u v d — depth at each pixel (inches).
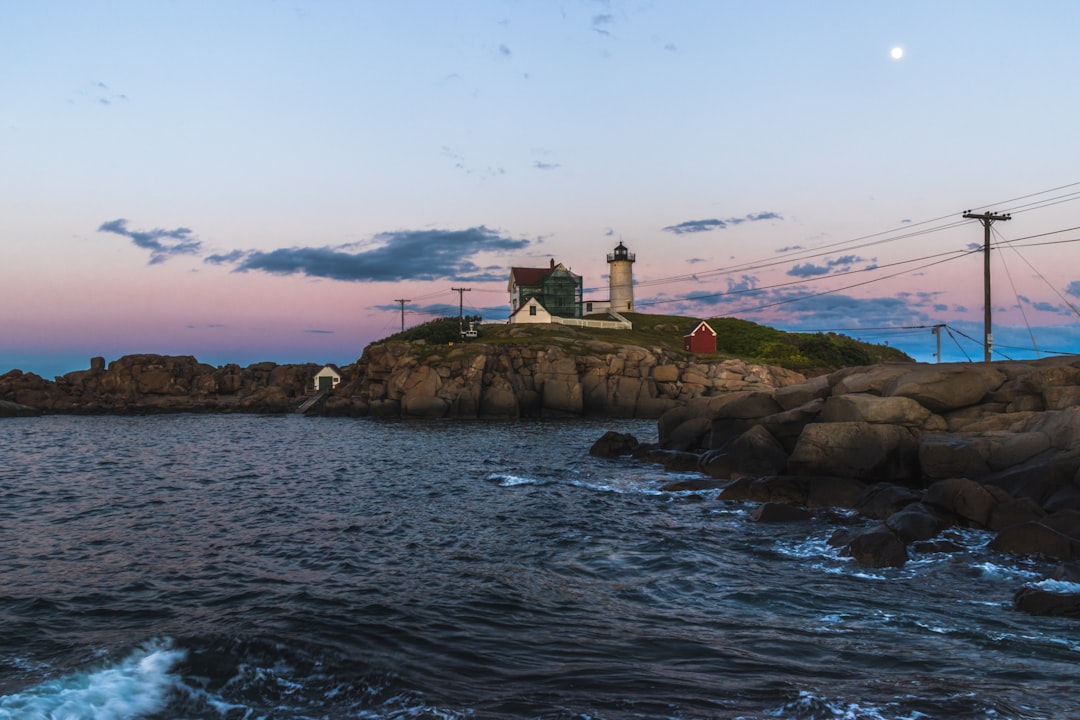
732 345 4217.5
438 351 3228.3
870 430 1036.5
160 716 365.4
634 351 3166.8
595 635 493.0
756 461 1195.3
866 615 544.4
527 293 4473.4
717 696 389.7
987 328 1696.6
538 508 994.7
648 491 1143.6
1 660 434.9
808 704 378.0
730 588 616.4
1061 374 1037.2
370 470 1411.2
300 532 832.3
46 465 1494.8
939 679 416.2
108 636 478.9
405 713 369.7
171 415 3324.3
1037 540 708.7
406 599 569.9
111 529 844.0
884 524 813.9
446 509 985.5
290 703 382.3
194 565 677.3
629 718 362.0
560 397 3004.4
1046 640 487.8
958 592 606.5
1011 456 916.6
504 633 494.6
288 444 1972.2
